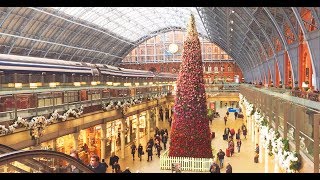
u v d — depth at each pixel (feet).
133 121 150.92
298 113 39.52
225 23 157.69
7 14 161.38
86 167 39.55
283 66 112.16
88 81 128.26
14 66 80.12
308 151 36.91
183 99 89.25
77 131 78.74
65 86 82.02
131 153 113.39
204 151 89.71
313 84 77.71
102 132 97.71
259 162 103.04
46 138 65.05
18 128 56.24
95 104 90.94
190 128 89.40
